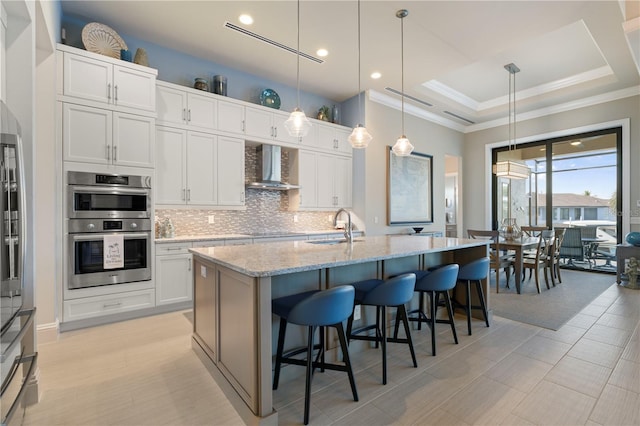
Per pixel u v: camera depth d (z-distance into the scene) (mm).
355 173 5551
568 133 5742
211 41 3836
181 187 3801
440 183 6688
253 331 1683
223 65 4441
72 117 3016
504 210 6805
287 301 2031
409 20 3365
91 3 3137
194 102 3916
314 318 1742
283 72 4648
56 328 2803
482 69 4867
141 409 1851
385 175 5664
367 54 4113
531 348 2631
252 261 1945
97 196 3135
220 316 2121
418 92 5375
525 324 3207
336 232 5133
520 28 3496
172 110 3748
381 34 3646
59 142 2947
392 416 1764
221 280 2109
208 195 4008
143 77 3428
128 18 3387
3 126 1491
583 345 2680
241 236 4141
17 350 1758
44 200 2791
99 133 3154
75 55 3047
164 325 3180
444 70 4559
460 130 7172
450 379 2148
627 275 4805
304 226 5383
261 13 3283
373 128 5426
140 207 3371
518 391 1994
